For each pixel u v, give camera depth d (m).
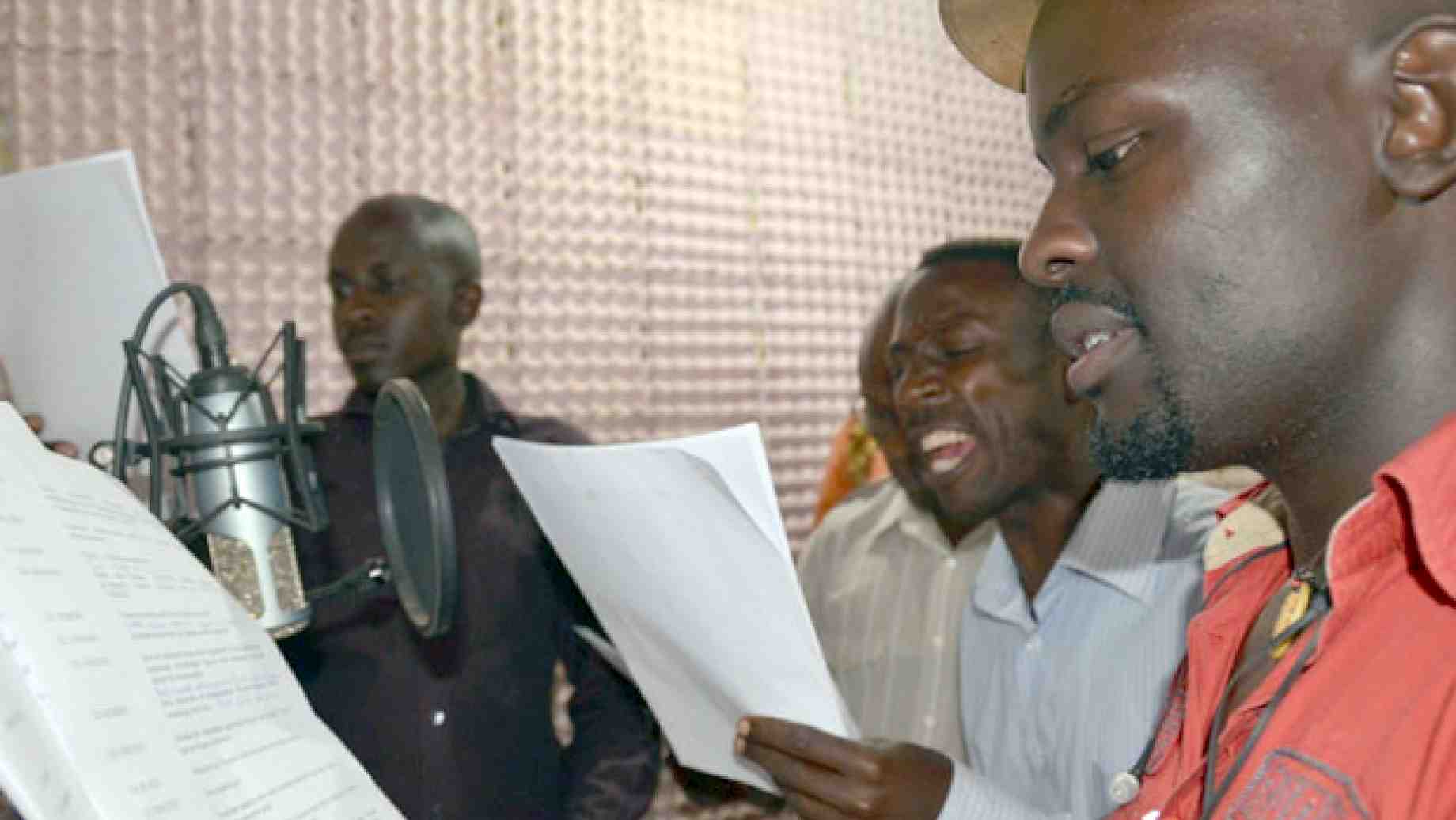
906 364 1.71
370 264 2.33
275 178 3.12
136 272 1.43
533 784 1.99
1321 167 0.67
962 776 1.16
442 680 1.98
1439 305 0.68
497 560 2.05
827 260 4.03
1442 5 0.66
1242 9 0.69
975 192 4.40
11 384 1.49
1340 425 0.71
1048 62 0.77
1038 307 1.63
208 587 0.89
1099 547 1.51
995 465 1.63
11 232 1.41
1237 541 0.99
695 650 1.21
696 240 3.76
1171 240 0.70
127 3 2.97
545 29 3.49
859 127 4.12
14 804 0.59
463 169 3.37
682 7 3.75
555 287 3.50
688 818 3.08
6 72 2.86
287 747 0.83
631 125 3.64
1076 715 1.47
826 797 1.15
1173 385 0.72
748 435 1.01
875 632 1.98
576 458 1.14
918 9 4.26
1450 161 0.65
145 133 2.98
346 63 3.21
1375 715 0.65
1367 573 0.69
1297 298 0.68
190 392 1.12
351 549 2.03
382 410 1.21
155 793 0.67
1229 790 0.71
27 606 0.67
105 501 0.86
